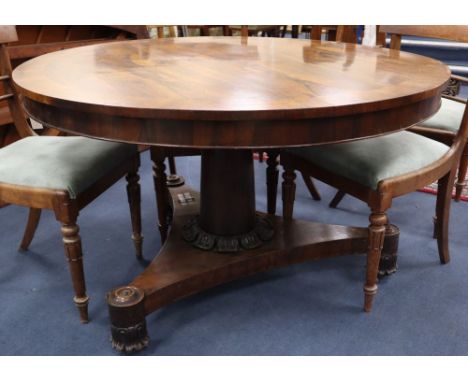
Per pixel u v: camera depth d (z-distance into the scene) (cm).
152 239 191
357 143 140
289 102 95
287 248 154
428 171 134
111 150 143
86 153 137
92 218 207
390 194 128
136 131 97
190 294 143
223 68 130
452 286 158
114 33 275
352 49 167
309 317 145
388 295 154
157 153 171
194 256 150
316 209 212
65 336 138
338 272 168
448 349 131
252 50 162
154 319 144
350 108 94
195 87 108
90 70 127
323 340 135
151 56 150
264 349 132
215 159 147
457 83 210
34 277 166
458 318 143
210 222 156
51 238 191
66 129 106
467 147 201
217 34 385
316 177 149
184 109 91
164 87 108
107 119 98
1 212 213
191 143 96
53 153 137
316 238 159
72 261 131
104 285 161
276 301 152
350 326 141
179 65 134
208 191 153
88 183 129
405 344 133
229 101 96
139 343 130
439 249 168
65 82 113
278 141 97
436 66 134
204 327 141
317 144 99
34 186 124
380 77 118
